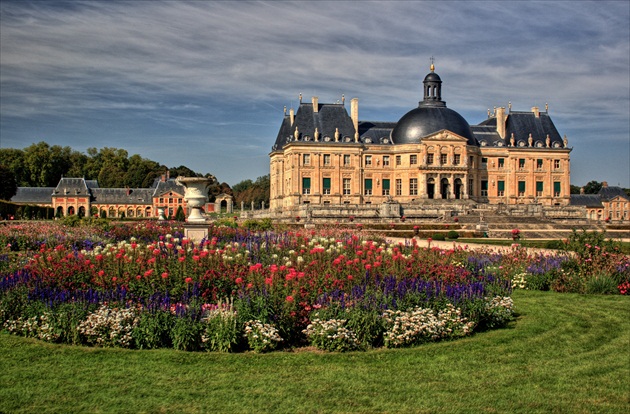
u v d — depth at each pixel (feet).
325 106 419.13
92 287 72.13
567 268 105.70
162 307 63.57
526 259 114.11
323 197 402.31
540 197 431.43
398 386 52.60
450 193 404.57
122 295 66.95
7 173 469.16
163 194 581.94
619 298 93.56
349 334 62.69
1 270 90.07
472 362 59.26
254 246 106.83
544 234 255.50
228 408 47.91
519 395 50.80
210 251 88.38
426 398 50.08
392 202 336.29
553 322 76.07
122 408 47.78
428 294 70.03
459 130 408.87
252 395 50.44
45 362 58.08
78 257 81.35
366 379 54.24
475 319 69.92
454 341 66.54
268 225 210.38
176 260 81.20
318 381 53.67
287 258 90.74
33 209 419.13
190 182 136.15
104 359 58.90
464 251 122.62
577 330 72.02
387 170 412.57
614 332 71.15
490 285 79.61
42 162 633.61
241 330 62.44
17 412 46.93
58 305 66.03
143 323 62.54
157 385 52.47
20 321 66.23
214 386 52.34
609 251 107.55
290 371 56.13
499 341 66.69
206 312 64.80
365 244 103.40
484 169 424.46
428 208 340.39
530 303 89.35
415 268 82.48
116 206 579.48
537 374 55.88
